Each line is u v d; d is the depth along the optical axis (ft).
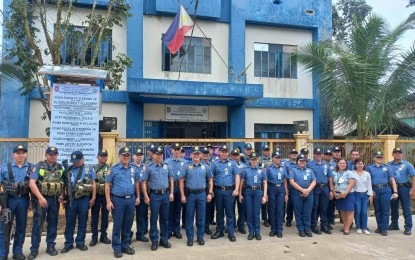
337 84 37.11
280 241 23.17
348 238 24.08
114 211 20.22
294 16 48.62
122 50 42.32
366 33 38.04
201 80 45.29
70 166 20.80
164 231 21.90
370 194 25.49
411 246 22.21
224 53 46.52
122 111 42.42
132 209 20.62
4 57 32.91
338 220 29.66
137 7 42.22
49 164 20.18
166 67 44.29
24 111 38.58
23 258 19.35
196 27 45.29
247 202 23.79
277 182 24.53
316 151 26.35
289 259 19.61
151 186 21.57
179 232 24.06
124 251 20.48
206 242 22.84
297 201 24.73
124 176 20.48
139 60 42.04
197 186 22.45
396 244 22.65
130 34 41.81
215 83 40.04
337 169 25.79
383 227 25.20
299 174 24.73
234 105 45.98
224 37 46.60
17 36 32.42
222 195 23.56
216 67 46.06
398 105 38.42
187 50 43.80
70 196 20.44
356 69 36.01
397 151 26.40
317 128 48.88
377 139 35.81
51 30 39.40
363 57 37.99
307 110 49.44
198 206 22.53
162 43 44.04
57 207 20.39
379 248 21.72
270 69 48.70
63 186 20.38
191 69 45.29
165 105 44.68
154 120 44.29
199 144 31.76
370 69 36.32
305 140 33.42
